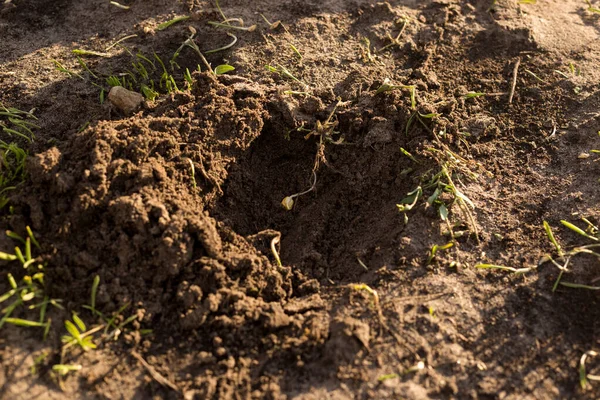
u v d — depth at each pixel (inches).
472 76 36.2
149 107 34.1
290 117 34.2
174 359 29.9
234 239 32.1
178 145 32.6
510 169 33.8
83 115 34.3
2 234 31.0
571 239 31.9
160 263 30.7
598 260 31.3
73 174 31.3
